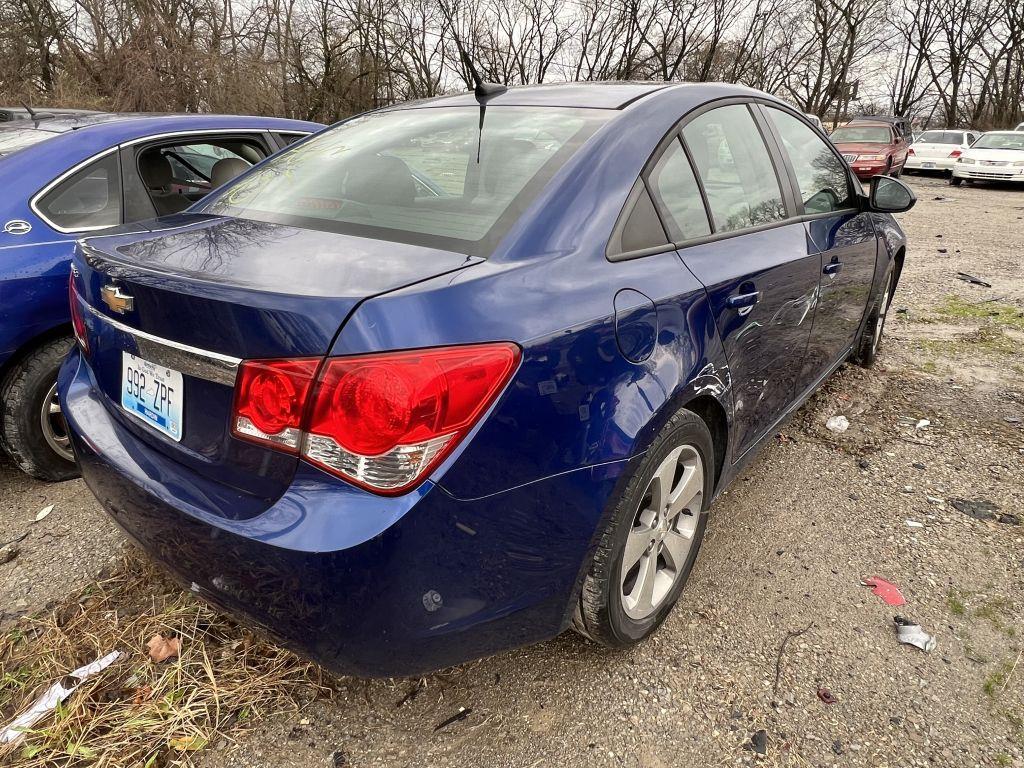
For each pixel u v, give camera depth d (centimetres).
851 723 189
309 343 136
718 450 232
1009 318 557
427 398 136
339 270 154
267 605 150
